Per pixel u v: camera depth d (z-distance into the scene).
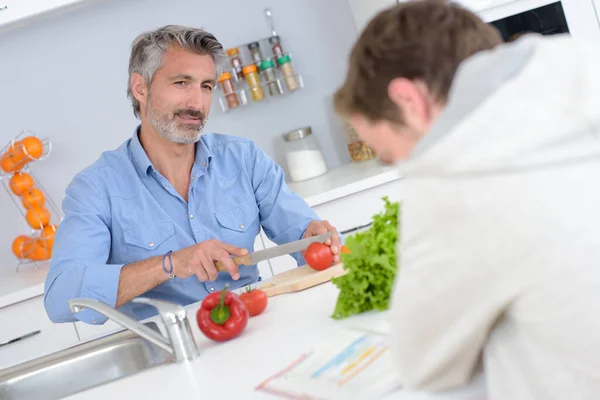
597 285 0.70
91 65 3.11
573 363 0.73
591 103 0.74
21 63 3.08
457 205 0.73
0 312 2.58
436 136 0.76
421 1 0.85
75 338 2.61
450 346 0.77
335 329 1.20
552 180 0.72
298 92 3.21
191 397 1.08
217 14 3.15
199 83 1.99
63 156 3.13
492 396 0.79
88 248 1.91
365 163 3.03
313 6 3.19
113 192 2.03
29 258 2.96
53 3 2.71
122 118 3.14
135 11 3.10
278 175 2.18
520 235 0.71
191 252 1.71
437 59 0.80
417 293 0.77
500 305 0.74
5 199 3.11
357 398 0.91
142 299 1.32
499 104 0.73
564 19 2.67
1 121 3.10
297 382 1.01
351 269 1.24
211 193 2.11
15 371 1.51
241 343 1.29
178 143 2.02
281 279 1.65
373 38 0.83
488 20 2.66
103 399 1.17
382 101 0.83
